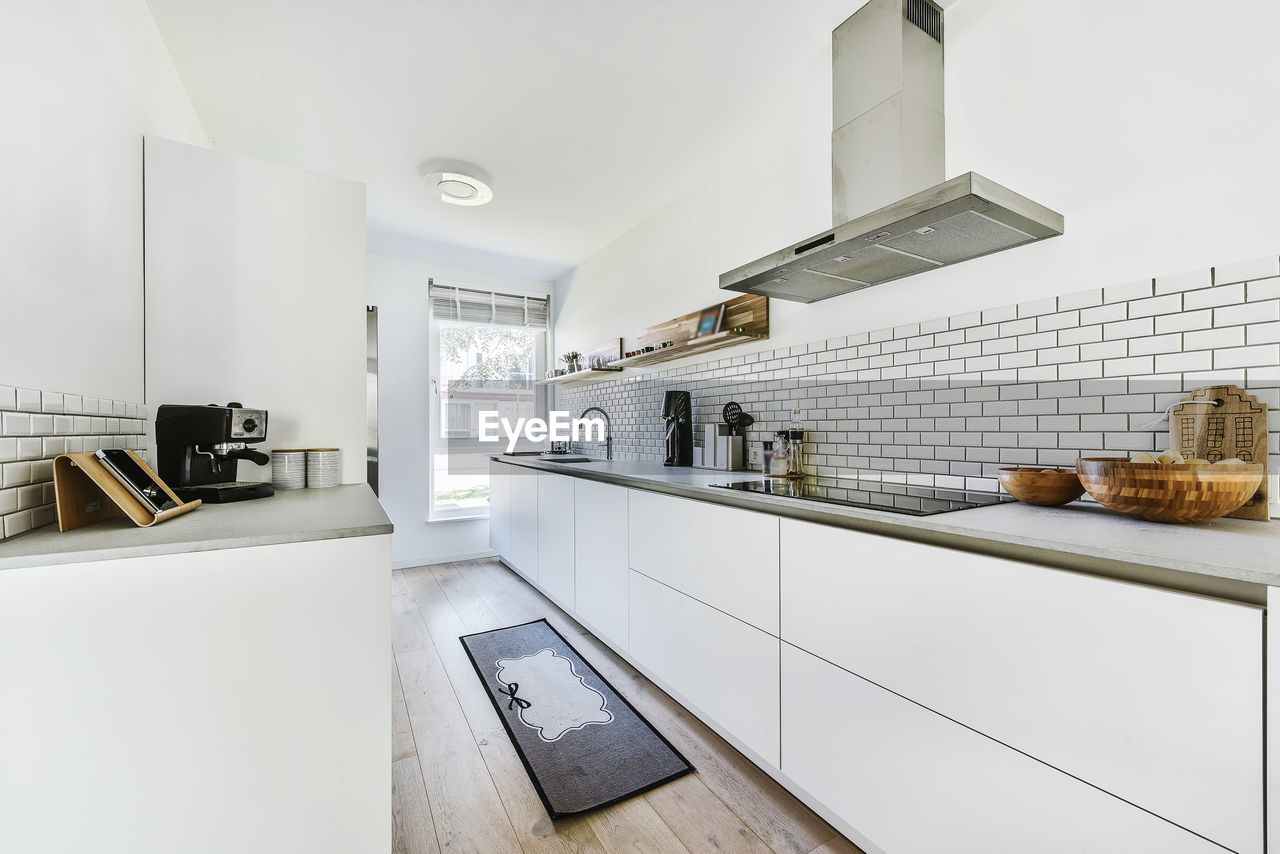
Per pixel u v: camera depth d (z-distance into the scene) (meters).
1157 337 1.29
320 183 1.95
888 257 1.64
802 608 1.44
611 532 2.42
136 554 0.82
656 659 2.08
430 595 3.46
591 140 2.46
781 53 1.92
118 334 1.44
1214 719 0.77
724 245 2.66
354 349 2.00
